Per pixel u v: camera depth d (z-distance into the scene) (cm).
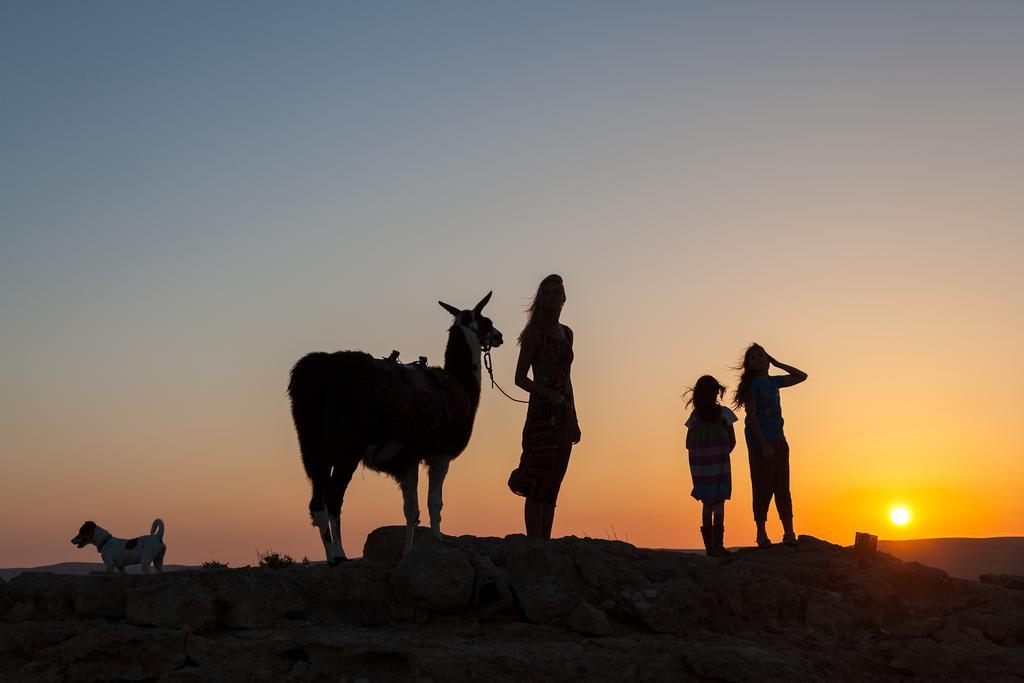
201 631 1030
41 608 1116
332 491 1172
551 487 1320
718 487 1499
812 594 1262
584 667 989
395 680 961
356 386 1184
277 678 960
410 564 1134
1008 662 1135
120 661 970
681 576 1255
